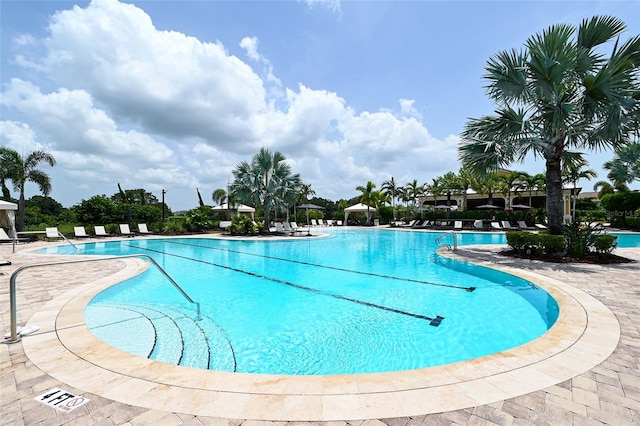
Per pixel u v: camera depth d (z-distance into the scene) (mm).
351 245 15430
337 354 3773
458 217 28812
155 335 4141
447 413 2033
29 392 2311
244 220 20656
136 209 27328
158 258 11320
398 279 7773
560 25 8516
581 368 2648
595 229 9219
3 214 16266
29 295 5223
